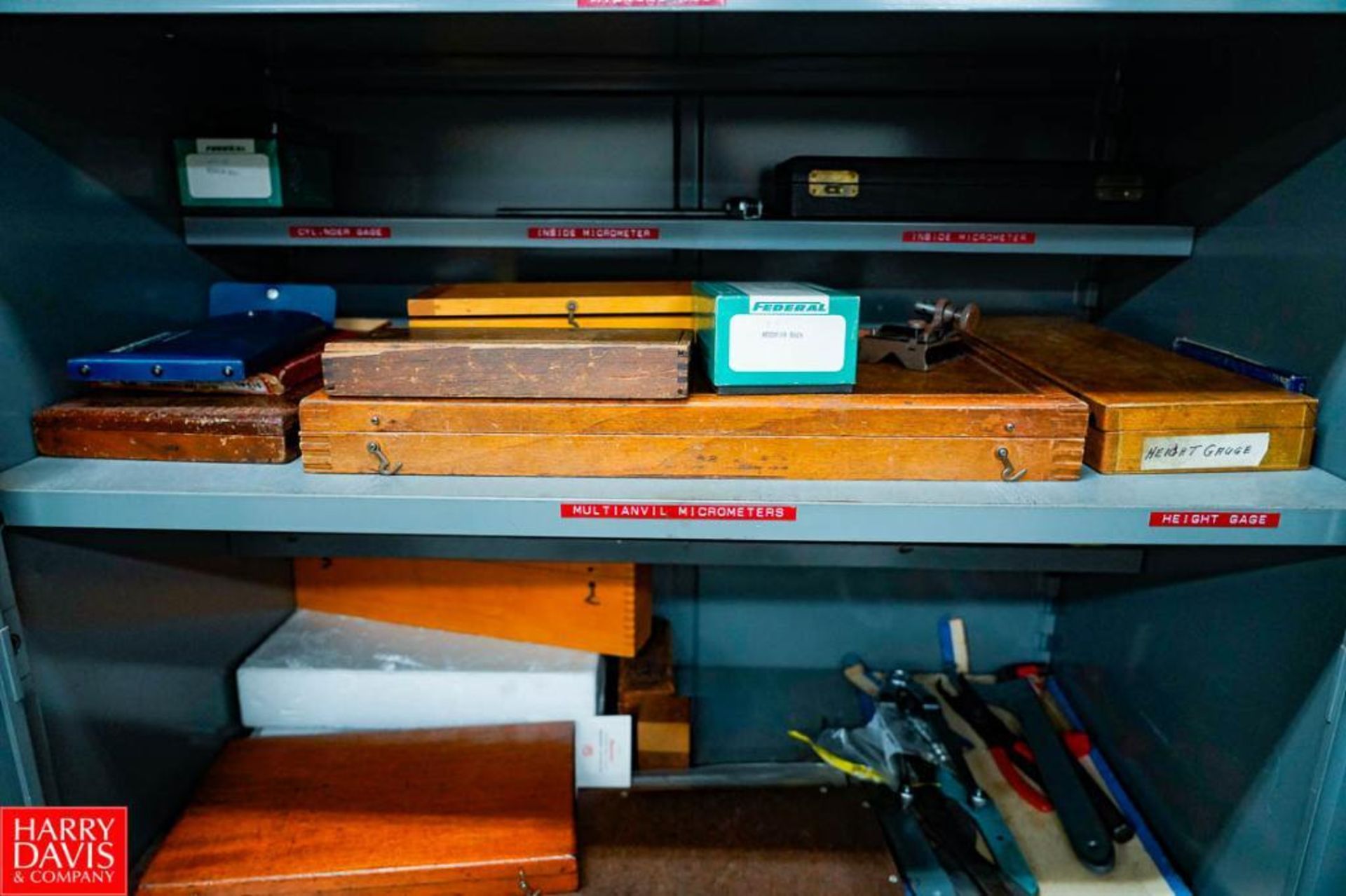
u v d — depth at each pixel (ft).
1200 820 3.32
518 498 2.51
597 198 4.17
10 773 2.72
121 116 3.18
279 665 3.91
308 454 2.69
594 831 3.67
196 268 3.68
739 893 3.35
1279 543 2.48
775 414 2.60
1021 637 4.86
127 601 3.20
